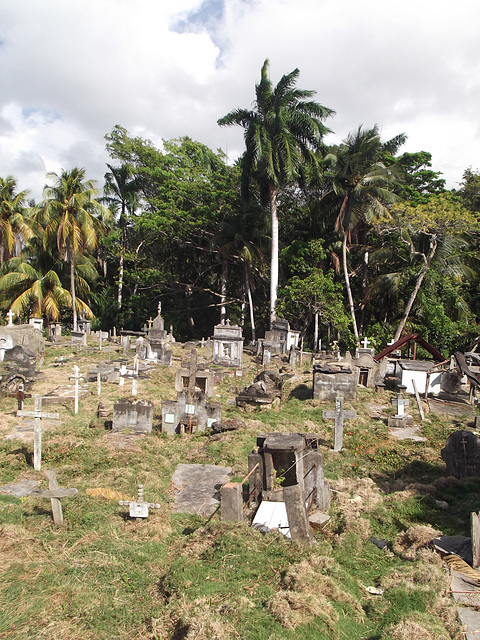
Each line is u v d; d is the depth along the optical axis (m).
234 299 47.34
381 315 43.72
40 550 8.12
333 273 40.66
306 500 10.26
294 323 44.12
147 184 51.41
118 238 48.75
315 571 7.51
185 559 7.84
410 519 9.80
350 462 13.34
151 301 51.19
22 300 36.78
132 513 9.34
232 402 19.91
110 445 13.85
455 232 34.06
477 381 20.89
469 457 12.34
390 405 20.31
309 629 6.20
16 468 11.87
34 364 23.58
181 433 15.35
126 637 6.27
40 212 38.47
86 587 7.18
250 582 7.24
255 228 43.25
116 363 25.84
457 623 6.36
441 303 38.47
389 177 38.88
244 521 9.10
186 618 6.29
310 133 37.75
